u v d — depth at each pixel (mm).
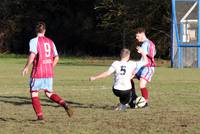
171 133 17938
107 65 77062
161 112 23797
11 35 124938
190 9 67875
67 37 124125
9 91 35719
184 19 67938
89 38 121125
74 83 42375
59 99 21766
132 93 25266
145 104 25547
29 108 25828
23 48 125438
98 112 23953
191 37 68000
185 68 66875
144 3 96562
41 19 123438
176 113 23422
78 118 21844
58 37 124625
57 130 18688
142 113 23469
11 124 20266
